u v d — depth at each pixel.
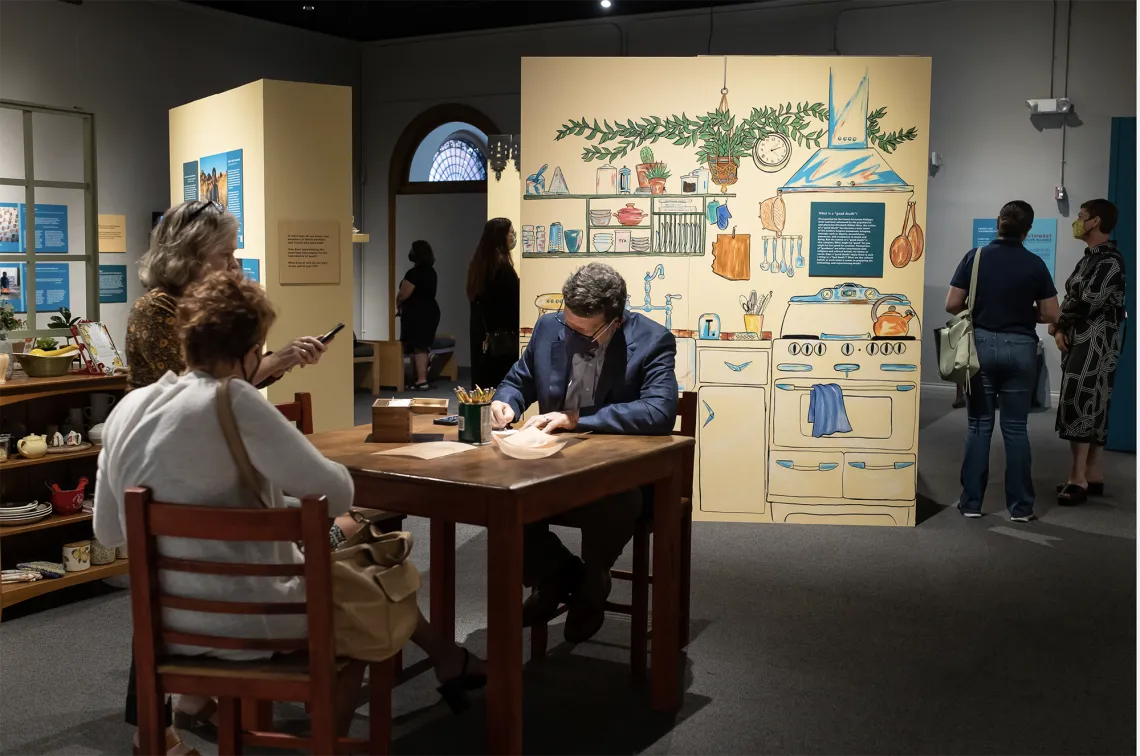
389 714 2.55
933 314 11.05
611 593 4.46
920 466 7.21
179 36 10.94
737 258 5.52
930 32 10.71
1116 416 7.83
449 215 13.54
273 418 2.21
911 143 5.41
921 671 3.60
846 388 5.56
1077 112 10.24
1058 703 3.34
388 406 3.18
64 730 3.07
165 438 2.21
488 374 6.10
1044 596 4.44
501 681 2.55
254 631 2.23
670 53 11.78
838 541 5.30
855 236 5.47
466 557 4.96
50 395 4.44
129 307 10.49
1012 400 5.66
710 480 5.67
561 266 5.60
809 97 5.41
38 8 9.52
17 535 4.42
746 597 4.39
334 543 2.74
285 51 12.29
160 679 2.25
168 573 2.26
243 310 2.27
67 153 9.77
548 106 5.53
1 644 3.78
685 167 5.50
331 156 6.21
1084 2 10.09
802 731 3.12
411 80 13.20
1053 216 10.44
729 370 5.59
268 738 2.41
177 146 7.27
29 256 4.56
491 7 11.54
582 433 3.32
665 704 3.24
